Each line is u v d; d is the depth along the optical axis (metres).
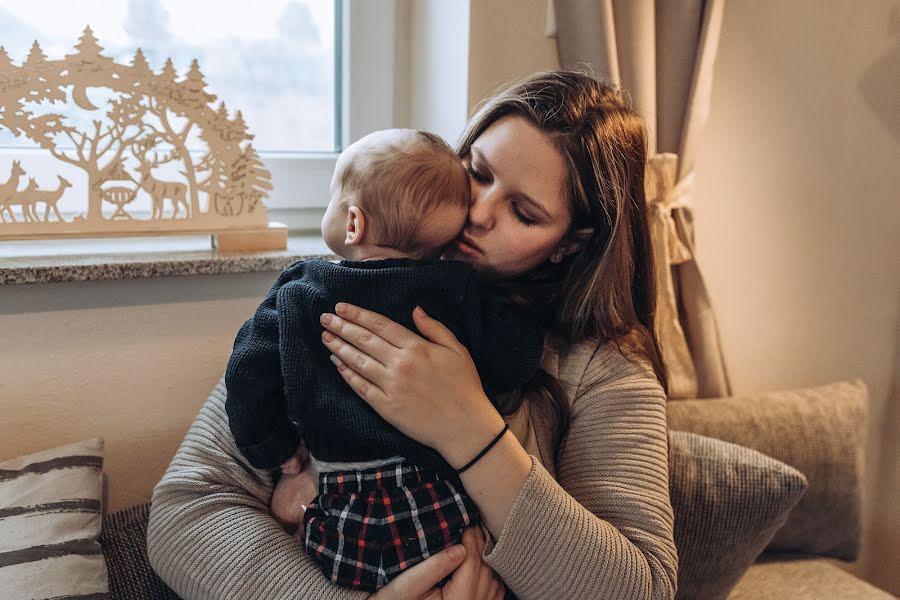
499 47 1.36
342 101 1.54
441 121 1.46
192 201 1.20
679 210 1.49
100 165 1.28
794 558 1.51
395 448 0.83
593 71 1.23
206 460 0.93
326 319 0.85
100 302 1.13
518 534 0.83
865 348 1.88
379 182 0.85
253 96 1.44
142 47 1.31
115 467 1.19
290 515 0.91
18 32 1.21
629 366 0.99
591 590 0.84
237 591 0.83
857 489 1.52
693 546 1.23
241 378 0.83
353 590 0.83
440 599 0.83
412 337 0.84
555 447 1.00
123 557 1.02
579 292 0.99
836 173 1.74
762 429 1.47
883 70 1.72
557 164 0.90
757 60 1.60
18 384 1.10
